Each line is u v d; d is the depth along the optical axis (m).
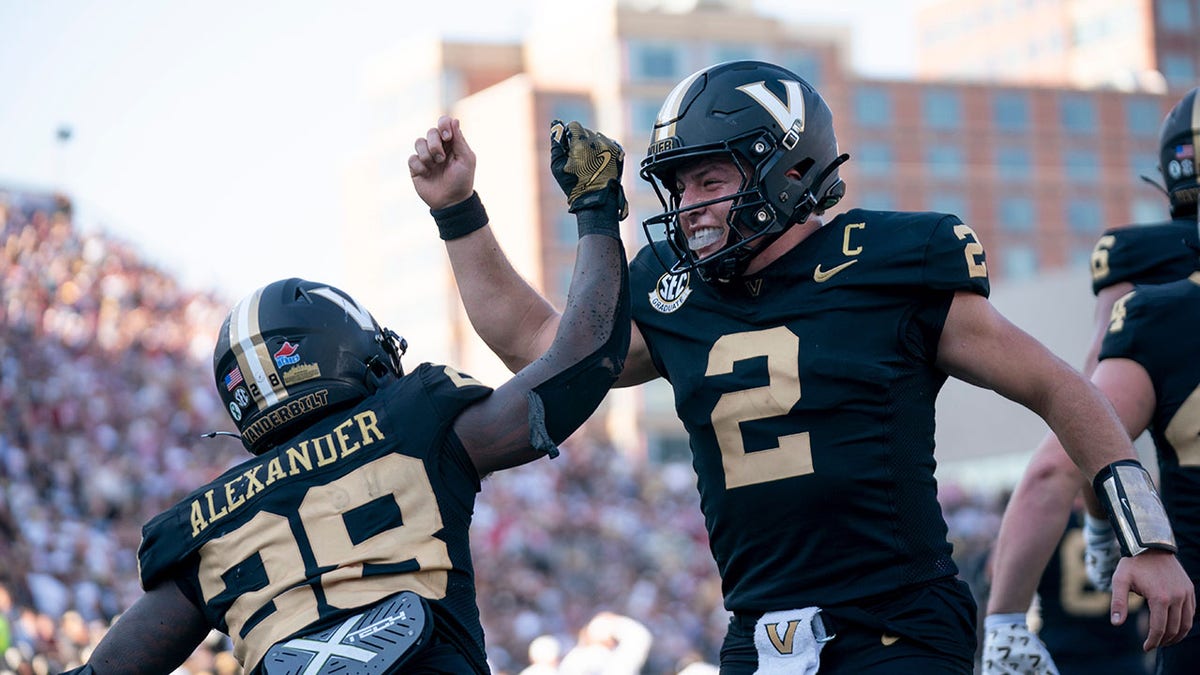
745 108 8.03
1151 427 9.75
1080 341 35.84
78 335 57.53
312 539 7.32
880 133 181.62
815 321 7.93
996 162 187.00
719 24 174.25
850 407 7.80
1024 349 7.88
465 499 7.50
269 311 7.83
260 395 7.76
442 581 7.34
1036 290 36.72
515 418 7.43
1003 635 9.88
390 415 7.51
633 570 60.03
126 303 64.06
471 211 8.79
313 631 7.12
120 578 33.22
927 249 7.87
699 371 8.11
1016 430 41.25
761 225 7.97
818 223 8.37
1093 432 7.94
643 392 146.88
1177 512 9.59
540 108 173.12
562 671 27.41
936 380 8.09
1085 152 192.25
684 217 8.13
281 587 7.27
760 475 7.92
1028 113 189.25
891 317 7.88
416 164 8.70
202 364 63.16
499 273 8.83
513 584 50.84
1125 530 7.92
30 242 62.91
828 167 8.24
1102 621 13.55
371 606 7.16
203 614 7.62
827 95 178.50
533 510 59.84
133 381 52.62
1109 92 194.25
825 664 7.82
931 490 7.99
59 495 38.59
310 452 7.50
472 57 194.25
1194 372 9.53
